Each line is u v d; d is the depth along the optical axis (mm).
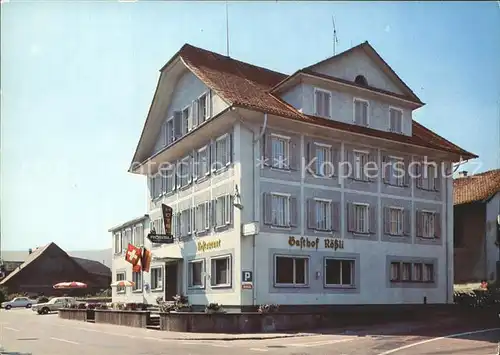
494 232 41094
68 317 38125
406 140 34156
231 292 28438
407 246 34156
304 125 30188
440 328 25047
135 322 29047
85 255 52156
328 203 31250
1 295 43156
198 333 24016
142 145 38688
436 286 35188
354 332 23516
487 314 30750
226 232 29328
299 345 19297
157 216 38438
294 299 29109
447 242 36219
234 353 17047
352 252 31625
